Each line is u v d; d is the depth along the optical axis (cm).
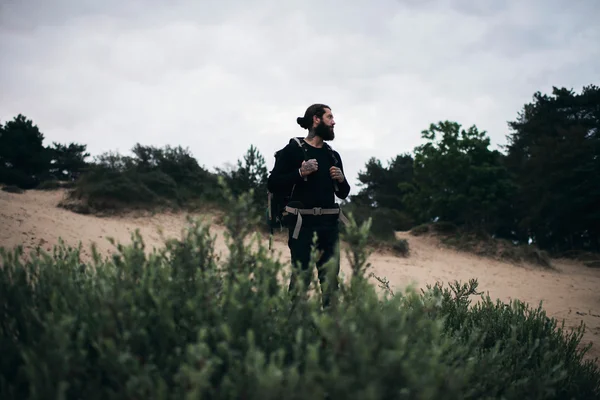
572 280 1483
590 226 3134
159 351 170
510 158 4009
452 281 1096
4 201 855
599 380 295
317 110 373
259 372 133
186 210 1333
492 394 215
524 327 306
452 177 2517
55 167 3944
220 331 164
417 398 140
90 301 184
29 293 204
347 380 136
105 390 153
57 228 755
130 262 194
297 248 342
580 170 3084
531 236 3675
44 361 148
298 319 192
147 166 1550
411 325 179
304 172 341
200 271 192
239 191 1385
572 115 4491
